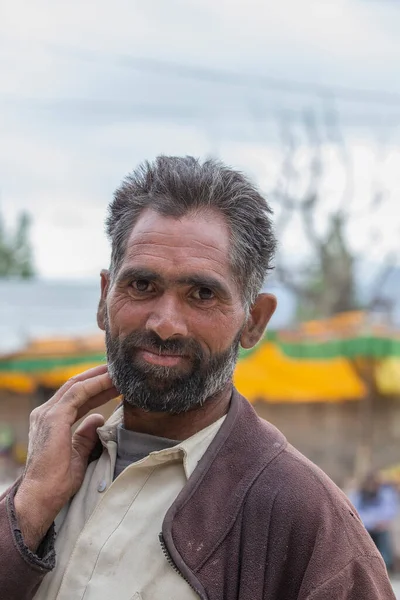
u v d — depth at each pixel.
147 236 1.68
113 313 1.72
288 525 1.59
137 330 1.69
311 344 10.80
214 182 1.70
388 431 13.55
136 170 1.78
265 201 1.79
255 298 1.79
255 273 1.76
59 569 1.70
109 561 1.65
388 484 9.71
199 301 1.68
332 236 19.48
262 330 1.84
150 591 1.59
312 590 1.52
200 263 1.65
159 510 1.68
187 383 1.68
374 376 11.89
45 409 1.81
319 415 14.02
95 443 1.89
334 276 19.59
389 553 9.03
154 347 1.66
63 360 11.09
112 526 1.68
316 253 19.62
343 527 1.60
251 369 11.14
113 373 1.74
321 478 1.67
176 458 1.71
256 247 1.74
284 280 19.33
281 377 11.23
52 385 12.44
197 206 1.69
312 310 19.41
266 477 1.65
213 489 1.65
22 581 1.60
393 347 10.81
